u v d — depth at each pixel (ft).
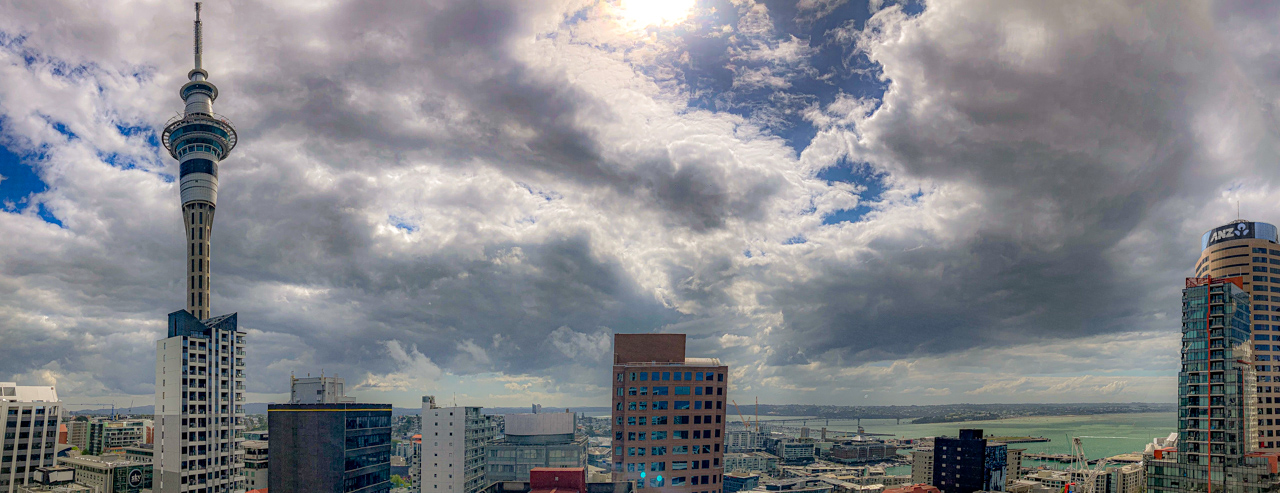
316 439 552.41
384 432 611.47
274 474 554.05
